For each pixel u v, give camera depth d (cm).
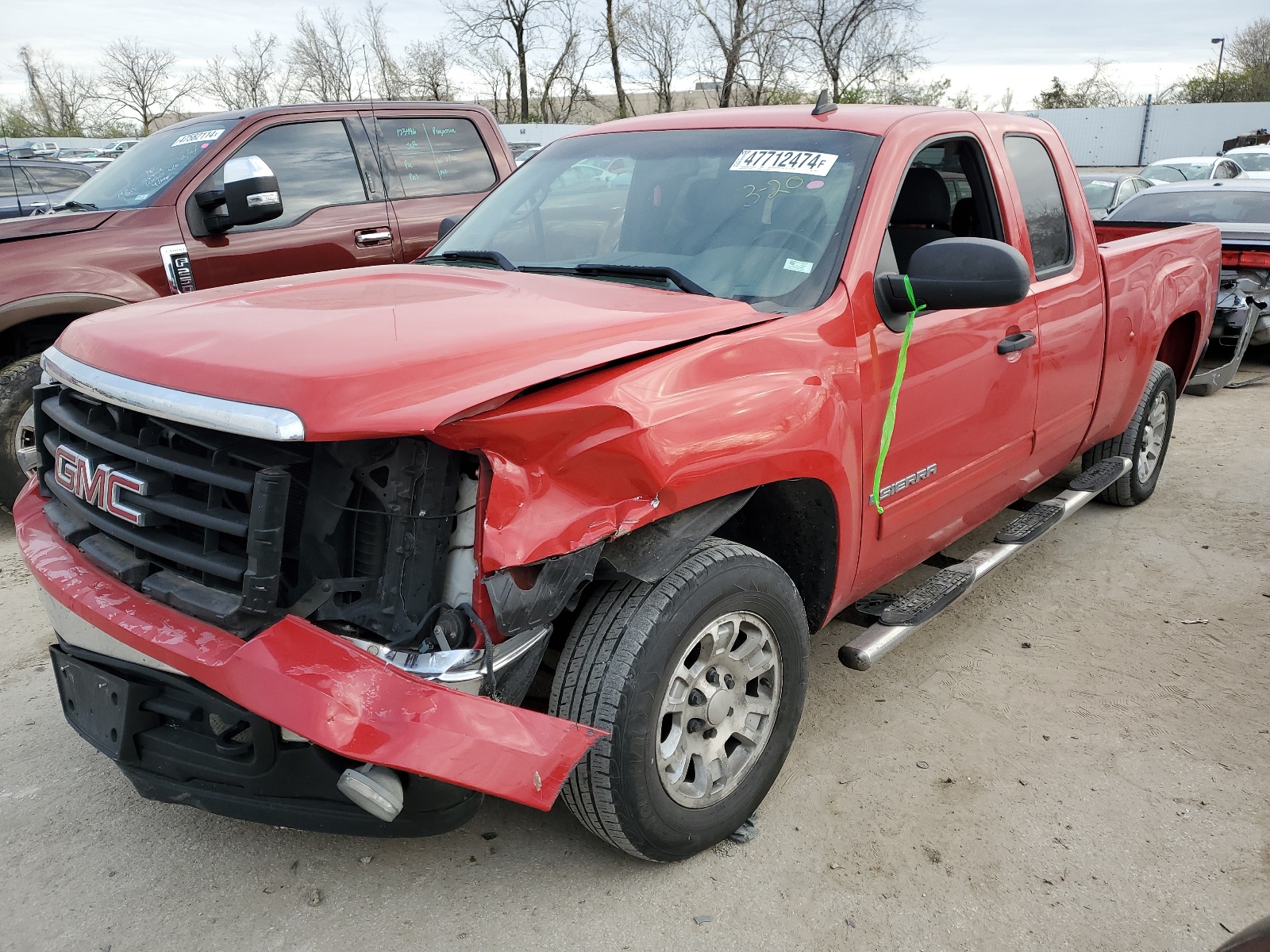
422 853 260
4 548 477
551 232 330
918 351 294
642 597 225
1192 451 648
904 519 308
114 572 224
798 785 291
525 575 202
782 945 231
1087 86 5469
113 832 267
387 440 200
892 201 297
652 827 235
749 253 289
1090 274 400
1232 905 246
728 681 254
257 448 204
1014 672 362
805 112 333
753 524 288
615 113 4222
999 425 346
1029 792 290
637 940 231
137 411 212
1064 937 235
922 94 3547
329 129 604
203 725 216
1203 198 895
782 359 250
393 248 620
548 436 202
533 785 195
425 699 193
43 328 502
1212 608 416
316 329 225
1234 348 799
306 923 235
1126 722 328
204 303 261
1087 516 527
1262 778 298
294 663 194
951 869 257
